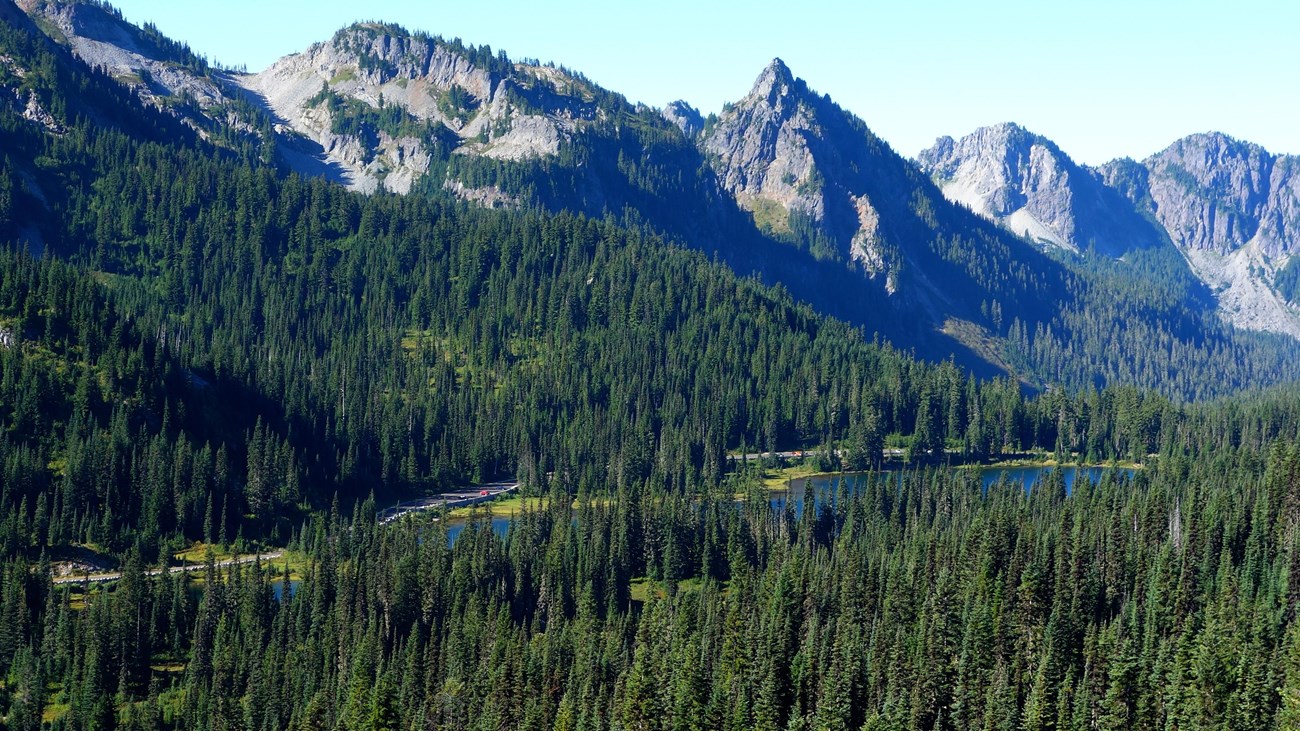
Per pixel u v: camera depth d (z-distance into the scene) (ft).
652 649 617.21
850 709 555.28
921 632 599.57
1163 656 548.72
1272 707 517.96
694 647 588.91
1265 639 555.69
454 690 602.44
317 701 586.45
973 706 551.18
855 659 574.15
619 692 575.79
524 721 569.64
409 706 602.44
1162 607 605.73
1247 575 622.95
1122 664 542.57
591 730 552.41
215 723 599.57
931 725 554.05
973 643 592.19
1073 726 529.04
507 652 602.44
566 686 597.11
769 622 621.31
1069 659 582.76
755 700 566.36
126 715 613.93
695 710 559.38
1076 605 618.85
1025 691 568.00
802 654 588.09
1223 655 534.37
